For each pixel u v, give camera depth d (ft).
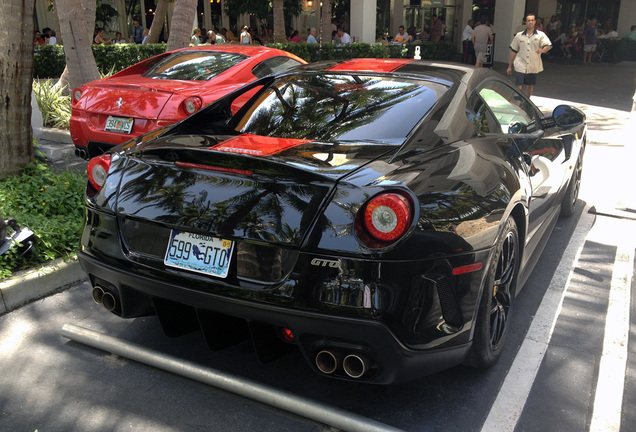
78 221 14.29
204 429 7.89
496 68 70.54
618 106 40.52
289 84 10.87
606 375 9.35
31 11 16.11
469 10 93.40
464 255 7.50
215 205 7.71
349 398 8.58
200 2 89.86
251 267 7.49
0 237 11.69
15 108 16.38
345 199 7.09
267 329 7.80
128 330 10.46
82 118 19.63
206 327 8.07
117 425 7.97
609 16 93.56
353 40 64.34
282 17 61.77
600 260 14.16
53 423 8.00
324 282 7.00
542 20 96.37
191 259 7.89
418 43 68.49
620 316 11.38
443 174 7.92
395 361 7.12
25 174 16.42
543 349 10.07
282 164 7.42
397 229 6.84
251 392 8.35
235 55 23.03
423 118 9.14
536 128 12.90
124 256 8.45
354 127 9.16
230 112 10.70
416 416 8.20
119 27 83.66
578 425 8.11
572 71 67.87
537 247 12.39
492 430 7.96
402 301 6.96
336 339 7.06
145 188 8.36
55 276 12.04
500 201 8.39
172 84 19.92
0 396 8.55
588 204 18.62
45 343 10.03
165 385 8.90
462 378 9.14
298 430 7.89
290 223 7.23
